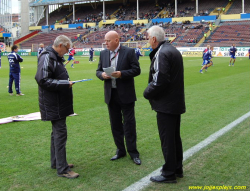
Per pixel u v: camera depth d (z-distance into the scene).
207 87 11.27
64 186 3.48
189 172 3.88
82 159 4.35
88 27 54.50
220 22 45.84
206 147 4.77
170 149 3.55
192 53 38.25
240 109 7.44
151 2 56.44
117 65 4.27
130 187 3.46
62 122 3.83
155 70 3.37
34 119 6.58
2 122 6.23
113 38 4.21
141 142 5.10
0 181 3.59
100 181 3.62
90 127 6.00
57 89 3.64
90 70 19.58
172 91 3.45
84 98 9.23
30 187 3.45
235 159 4.27
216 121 6.35
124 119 4.32
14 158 4.34
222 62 26.05
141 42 43.25
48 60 3.66
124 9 57.31
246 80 13.18
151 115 7.00
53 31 57.56
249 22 44.03
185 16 48.94
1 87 11.95
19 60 9.80
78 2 59.66
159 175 3.70
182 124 6.15
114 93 4.30
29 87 11.88
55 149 3.80
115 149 4.78
